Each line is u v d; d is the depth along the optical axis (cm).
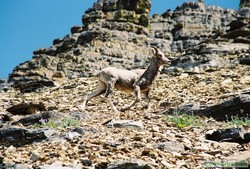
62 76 16300
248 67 11800
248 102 6106
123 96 9175
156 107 7669
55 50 19912
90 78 13175
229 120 6138
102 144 4341
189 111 6531
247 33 15675
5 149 4722
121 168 3538
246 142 4712
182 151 4344
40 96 10912
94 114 6756
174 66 13312
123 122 5394
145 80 6756
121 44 18488
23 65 17400
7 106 9025
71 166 3647
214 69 11950
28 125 5988
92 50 17812
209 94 8544
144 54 18700
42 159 3938
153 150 4097
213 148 4503
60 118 5991
